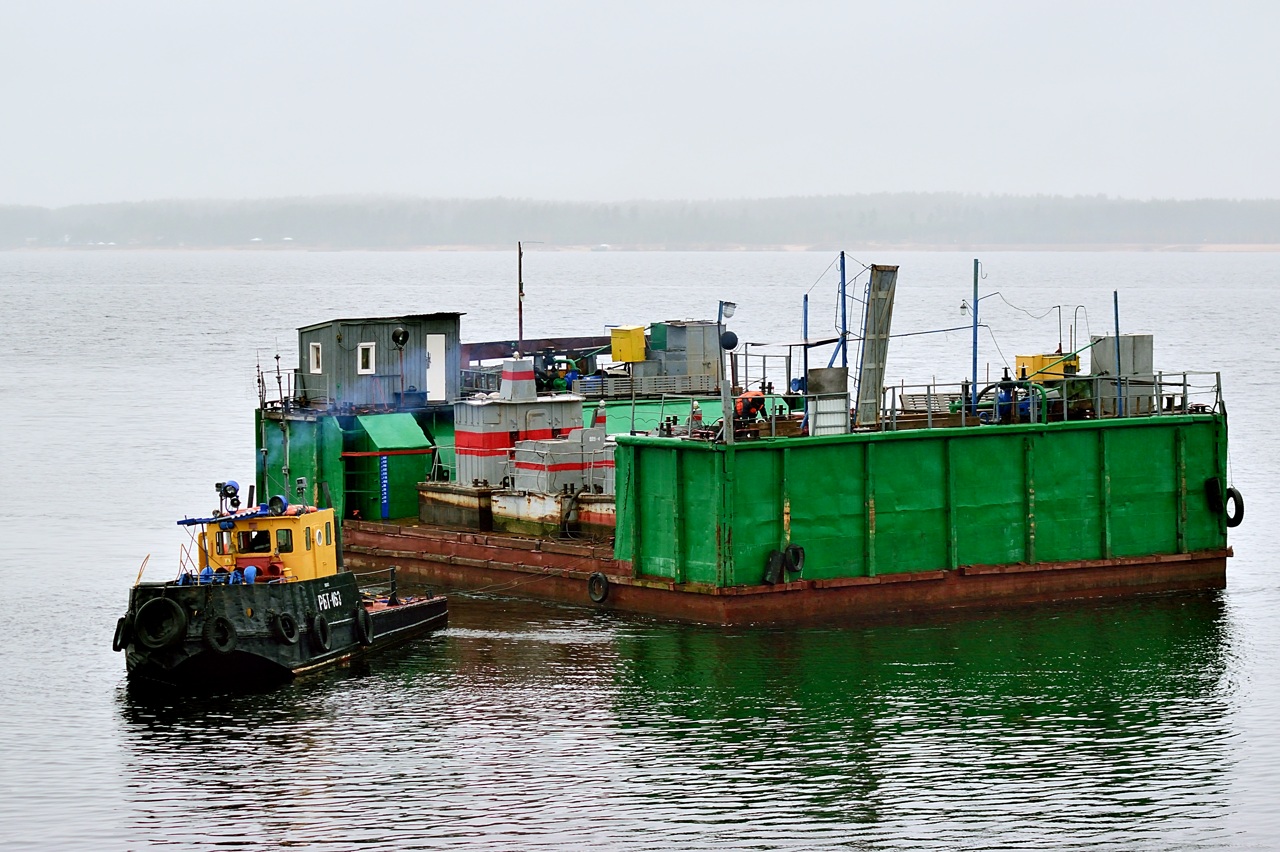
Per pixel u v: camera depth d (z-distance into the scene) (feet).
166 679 234.58
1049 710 225.97
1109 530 284.20
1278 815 190.70
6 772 204.33
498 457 305.32
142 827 188.03
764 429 263.49
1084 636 261.65
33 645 260.21
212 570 242.37
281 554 243.40
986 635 261.44
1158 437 288.30
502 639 259.60
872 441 264.31
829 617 263.70
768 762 206.59
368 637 251.19
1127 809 192.24
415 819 189.67
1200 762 207.10
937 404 308.40
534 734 216.54
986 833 186.19
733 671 241.76
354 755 209.36
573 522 289.94
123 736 216.95
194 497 394.32
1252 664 247.29
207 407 586.45
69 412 573.33
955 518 271.69
